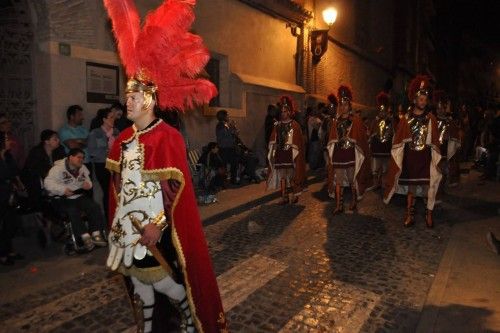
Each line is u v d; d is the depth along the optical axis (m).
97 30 6.94
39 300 3.87
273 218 6.99
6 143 4.83
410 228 6.40
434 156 6.16
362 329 3.44
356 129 7.12
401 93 21.56
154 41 2.50
